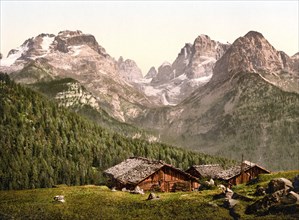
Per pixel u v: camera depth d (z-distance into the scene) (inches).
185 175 4372.5
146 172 4185.5
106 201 3127.5
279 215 2214.6
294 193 2332.7
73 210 2920.8
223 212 2486.5
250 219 2265.0
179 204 2758.4
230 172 4554.6
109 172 4717.0
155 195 3061.0
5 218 2844.5
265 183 3134.8
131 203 2984.7
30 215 2881.4
